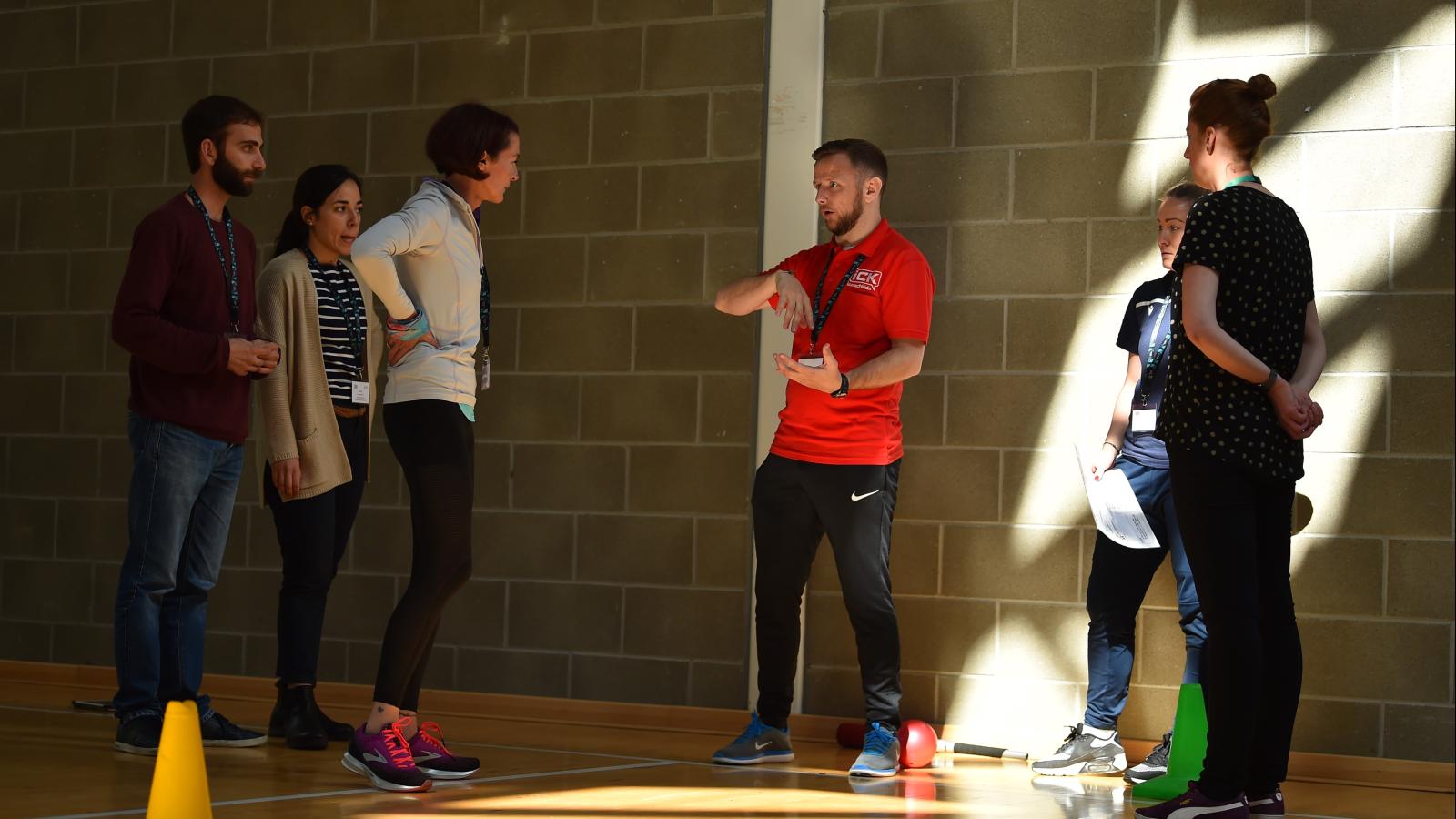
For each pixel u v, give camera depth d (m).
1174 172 11.52
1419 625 10.80
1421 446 10.89
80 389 14.34
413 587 7.91
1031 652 11.66
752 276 10.47
